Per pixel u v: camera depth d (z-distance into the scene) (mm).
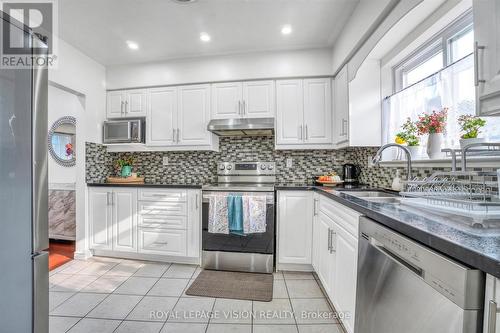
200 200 2627
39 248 1069
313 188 2439
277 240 2531
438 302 708
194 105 2941
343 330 1625
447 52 1603
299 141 2758
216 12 2080
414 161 1696
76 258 2826
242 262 2527
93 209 2850
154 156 3312
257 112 2812
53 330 1601
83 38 2488
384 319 1009
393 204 1344
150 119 3039
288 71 2736
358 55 2072
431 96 1756
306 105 2750
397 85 2178
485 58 899
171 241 2682
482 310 606
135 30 2352
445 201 1069
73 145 3867
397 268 924
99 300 1961
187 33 2406
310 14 2109
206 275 2430
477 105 940
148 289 2141
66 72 2568
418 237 811
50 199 3414
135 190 2754
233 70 2820
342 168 2963
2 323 937
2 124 928
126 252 2824
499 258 545
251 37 2482
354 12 2033
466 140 1296
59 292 2080
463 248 630
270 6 2000
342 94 2443
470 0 1338
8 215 950
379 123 2264
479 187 1247
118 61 3002
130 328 1632
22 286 1008
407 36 1828
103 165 3135
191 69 2910
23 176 1007
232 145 3166
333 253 1780
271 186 2611
